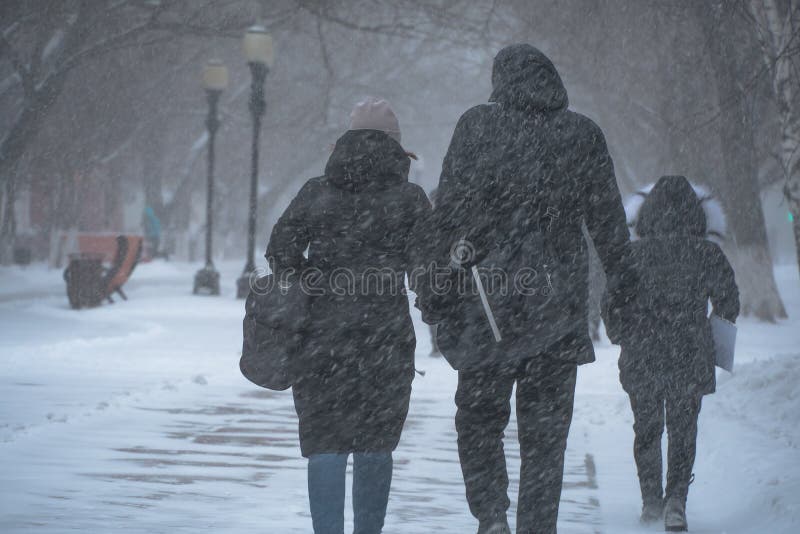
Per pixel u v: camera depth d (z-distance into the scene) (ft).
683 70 290.97
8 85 368.89
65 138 456.45
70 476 78.33
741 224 304.50
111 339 195.00
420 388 147.64
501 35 375.45
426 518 70.38
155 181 611.06
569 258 54.29
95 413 110.01
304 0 351.05
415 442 103.40
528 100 53.67
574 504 76.74
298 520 67.00
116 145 506.48
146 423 106.73
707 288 71.00
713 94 295.89
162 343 197.77
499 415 55.16
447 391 145.18
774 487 72.38
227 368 160.15
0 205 519.19
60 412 109.29
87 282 278.87
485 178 53.06
